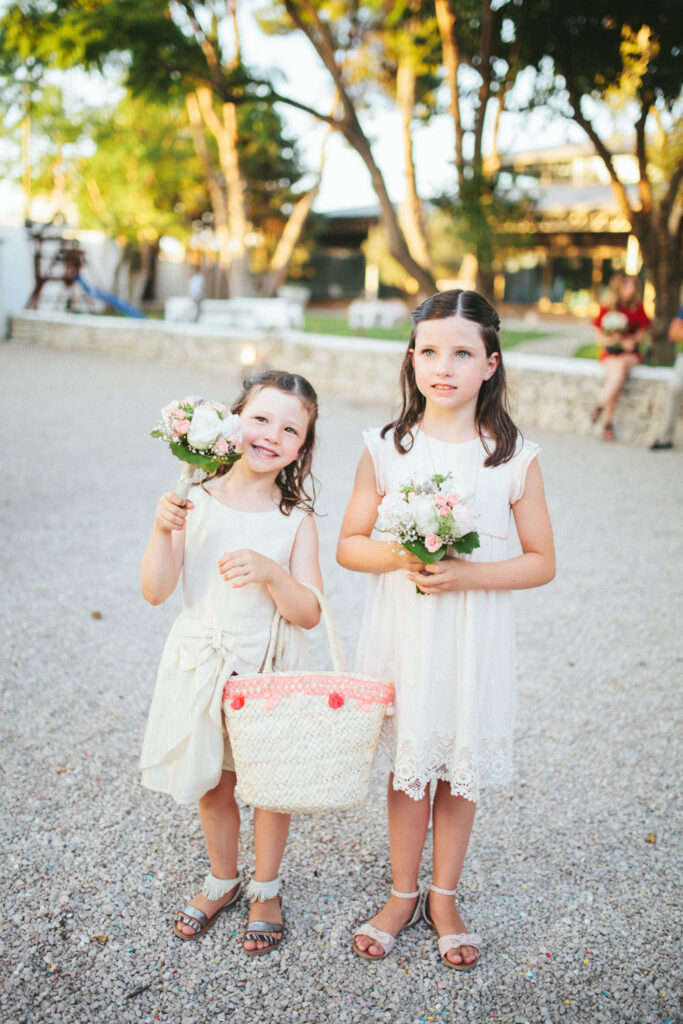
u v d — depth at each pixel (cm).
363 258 2958
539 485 204
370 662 209
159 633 386
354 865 237
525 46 969
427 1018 184
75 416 911
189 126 2089
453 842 208
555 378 942
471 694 194
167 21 966
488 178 1022
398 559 191
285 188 2294
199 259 2683
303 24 1052
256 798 186
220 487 209
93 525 543
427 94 1315
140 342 1452
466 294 197
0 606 404
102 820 250
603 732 314
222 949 203
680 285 1099
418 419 211
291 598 197
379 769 290
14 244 1669
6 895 216
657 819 263
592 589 468
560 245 2530
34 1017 179
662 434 838
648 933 214
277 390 202
